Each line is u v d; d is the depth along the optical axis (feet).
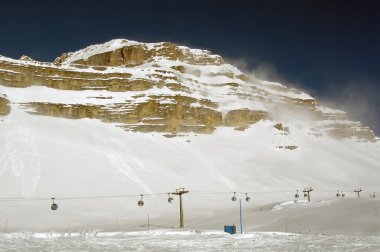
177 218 232.94
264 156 463.83
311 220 158.20
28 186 281.33
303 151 520.42
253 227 166.61
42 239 117.19
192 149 444.55
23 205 247.70
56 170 312.50
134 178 329.31
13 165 309.01
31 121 409.49
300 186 387.34
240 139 511.81
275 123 596.70
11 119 400.26
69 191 282.77
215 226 177.37
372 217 143.84
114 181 313.94
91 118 456.86
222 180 368.07
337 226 140.87
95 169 330.34
